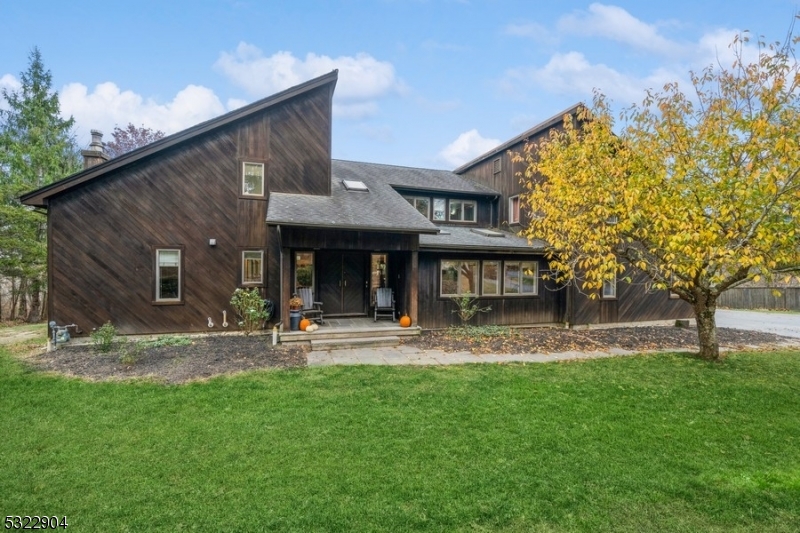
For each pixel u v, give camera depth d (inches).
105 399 204.7
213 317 386.6
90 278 354.0
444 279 439.5
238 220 395.2
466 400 206.7
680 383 241.4
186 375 247.0
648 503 119.0
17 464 139.9
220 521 109.6
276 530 106.0
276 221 327.6
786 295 725.9
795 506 117.6
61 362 278.5
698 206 247.1
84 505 117.0
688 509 116.6
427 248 404.5
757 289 757.3
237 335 381.7
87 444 155.2
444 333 410.0
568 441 159.8
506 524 109.0
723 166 248.2
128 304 363.6
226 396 209.6
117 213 361.1
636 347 351.9
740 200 233.0
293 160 415.5
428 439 160.4
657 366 283.1
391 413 187.8
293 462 141.6
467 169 650.8
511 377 250.1
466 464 140.7
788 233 224.8
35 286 557.3
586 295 450.9
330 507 115.7
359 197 438.6
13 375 247.9
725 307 793.6
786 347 362.3
